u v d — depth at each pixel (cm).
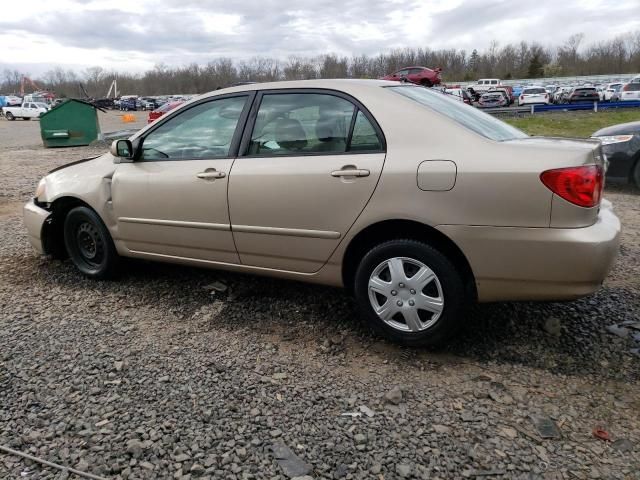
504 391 274
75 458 228
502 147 280
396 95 314
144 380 288
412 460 225
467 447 233
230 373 295
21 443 238
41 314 378
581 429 244
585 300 376
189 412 259
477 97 3312
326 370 298
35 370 299
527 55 8788
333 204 312
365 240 323
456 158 282
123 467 222
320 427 247
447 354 312
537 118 2053
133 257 417
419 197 288
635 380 280
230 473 218
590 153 274
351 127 315
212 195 356
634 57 8338
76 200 439
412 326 307
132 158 399
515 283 281
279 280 426
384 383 284
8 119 4562
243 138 352
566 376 286
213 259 374
